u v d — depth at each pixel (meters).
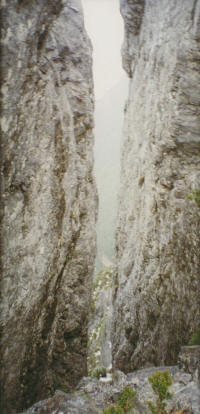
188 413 5.84
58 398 7.56
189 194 10.80
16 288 7.52
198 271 8.88
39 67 9.53
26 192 8.27
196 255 9.20
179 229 10.82
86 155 12.55
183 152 11.51
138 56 17.72
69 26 11.74
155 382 5.95
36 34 9.52
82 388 8.88
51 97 10.12
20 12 8.73
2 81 7.57
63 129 10.77
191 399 6.22
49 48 10.36
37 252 8.68
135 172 16.97
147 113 15.04
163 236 12.18
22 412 7.46
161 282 11.94
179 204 11.23
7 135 7.56
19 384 7.51
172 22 12.67
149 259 13.52
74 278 11.73
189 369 7.39
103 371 15.20
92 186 13.23
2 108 7.45
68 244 11.11
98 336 27.27
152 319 12.42
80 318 12.03
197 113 11.23
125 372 14.37
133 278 15.55
